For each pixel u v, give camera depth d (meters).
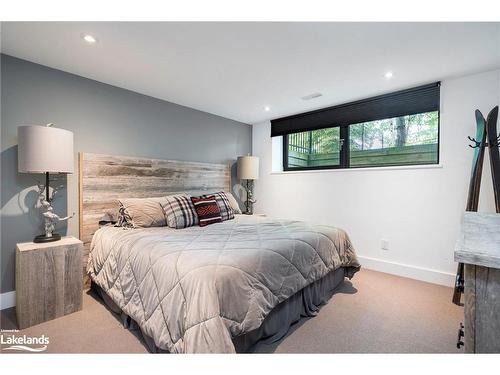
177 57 2.13
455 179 2.53
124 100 2.84
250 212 4.12
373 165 3.17
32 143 1.92
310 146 3.81
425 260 2.71
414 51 2.01
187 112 3.50
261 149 4.35
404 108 2.81
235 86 2.76
